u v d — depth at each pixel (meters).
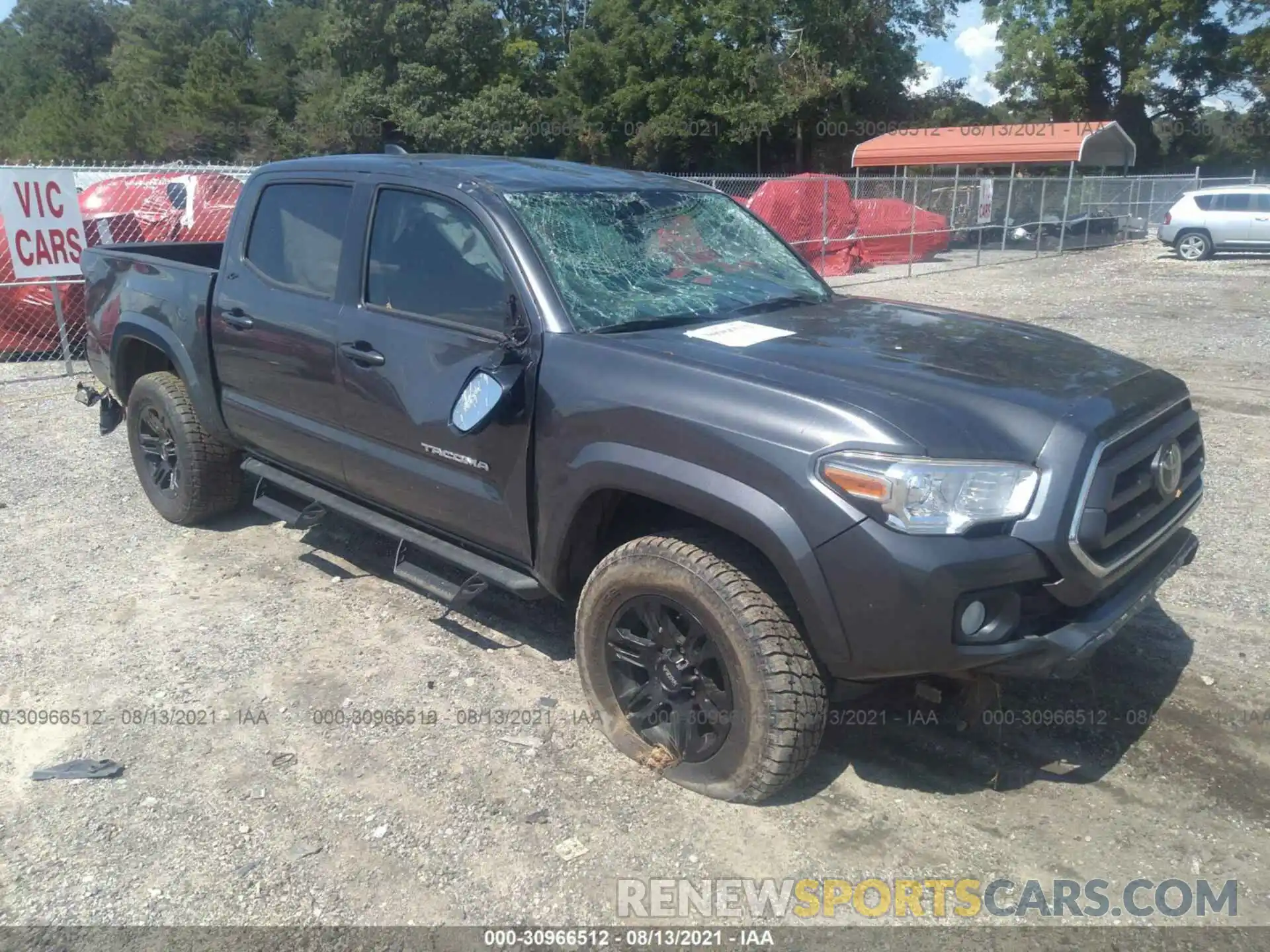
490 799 3.32
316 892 2.94
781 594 3.08
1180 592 4.77
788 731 3.02
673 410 3.12
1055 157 27.12
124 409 6.01
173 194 11.07
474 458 3.71
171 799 3.35
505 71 43.12
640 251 4.02
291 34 56.97
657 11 39.53
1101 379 3.28
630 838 3.13
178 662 4.22
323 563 5.21
